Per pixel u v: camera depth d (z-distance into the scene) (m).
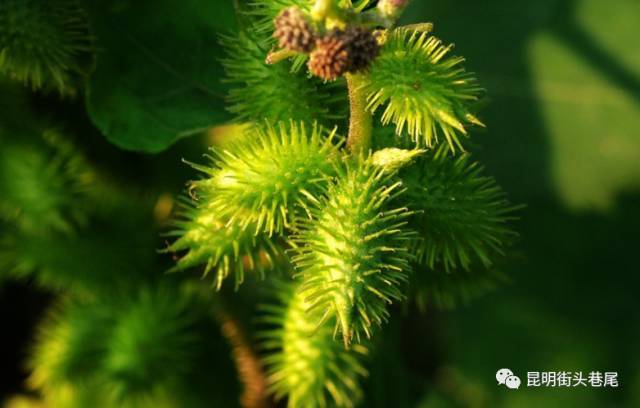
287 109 0.21
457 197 0.20
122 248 0.25
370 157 0.20
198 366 0.25
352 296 0.19
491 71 0.39
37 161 0.25
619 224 0.38
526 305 0.38
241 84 0.21
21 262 0.25
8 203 0.25
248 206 0.20
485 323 0.39
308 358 0.22
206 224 0.20
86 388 0.26
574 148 0.39
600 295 0.38
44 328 0.28
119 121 0.23
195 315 0.25
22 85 0.25
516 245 0.39
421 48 0.19
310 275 0.19
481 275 0.22
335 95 0.21
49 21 0.22
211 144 0.26
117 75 0.23
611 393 0.38
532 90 0.39
